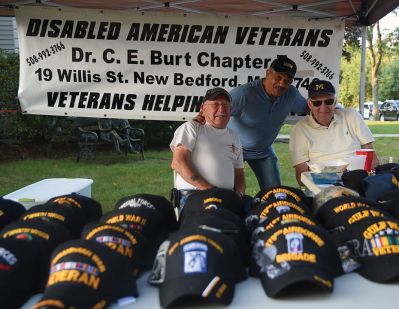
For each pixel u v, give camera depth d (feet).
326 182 7.11
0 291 3.52
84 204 5.67
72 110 12.74
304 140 10.40
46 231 4.34
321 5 12.26
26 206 8.18
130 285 3.76
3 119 26.91
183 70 12.60
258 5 12.45
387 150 33.12
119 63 12.54
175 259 3.78
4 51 28.84
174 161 8.43
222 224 4.37
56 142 30.01
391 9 10.59
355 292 3.79
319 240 4.00
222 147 8.71
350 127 10.28
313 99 10.05
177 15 12.31
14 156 28.48
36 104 12.67
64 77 12.57
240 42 12.48
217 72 12.61
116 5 12.49
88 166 26.50
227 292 3.63
